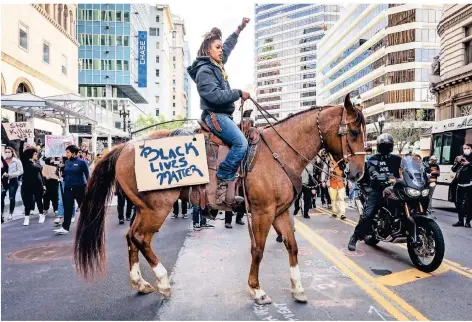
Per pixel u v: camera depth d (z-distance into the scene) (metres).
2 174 10.29
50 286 5.01
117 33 61.34
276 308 4.22
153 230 4.54
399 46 56.56
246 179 4.30
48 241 7.83
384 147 6.66
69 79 33.44
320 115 4.56
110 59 61.12
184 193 4.57
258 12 159.50
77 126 23.16
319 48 99.12
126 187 4.54
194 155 4.39
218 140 4.43
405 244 7.47
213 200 4.44
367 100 66.12
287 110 148.00
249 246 7.18
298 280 4.44
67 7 33.19
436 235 5.41
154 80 107.06
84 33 60.59
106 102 60.72
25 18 24.95
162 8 106.44
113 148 4.75
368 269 5.73
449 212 12.79
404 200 6.01
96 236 4.53
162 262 6.07
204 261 6.12
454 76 27.55
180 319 3.94
